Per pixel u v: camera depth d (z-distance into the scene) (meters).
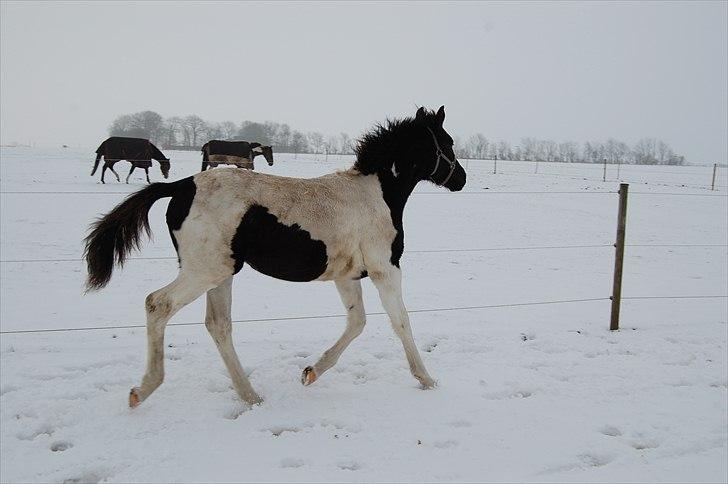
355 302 4.61
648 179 31.83
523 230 14.38
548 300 7.70
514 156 89.62
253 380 4.61
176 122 84.75
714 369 5.14
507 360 5.21
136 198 3.91
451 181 5.28
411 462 3.42
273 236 3.97
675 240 13.60
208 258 3.86
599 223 15.86
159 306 3.89
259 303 7.23
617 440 3.79
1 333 5.53
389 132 4.71
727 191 25.39
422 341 5.70
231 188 3.92
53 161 31.70
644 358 5.35
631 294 8.20
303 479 3.19
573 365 5.14
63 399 4.17
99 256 3.92
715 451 3.70
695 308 7.32
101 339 5.54
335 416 4.00
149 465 3.30
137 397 3.92
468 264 10.30
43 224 12.60
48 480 3.15
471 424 3.96
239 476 3.20
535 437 3.79
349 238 4.27
